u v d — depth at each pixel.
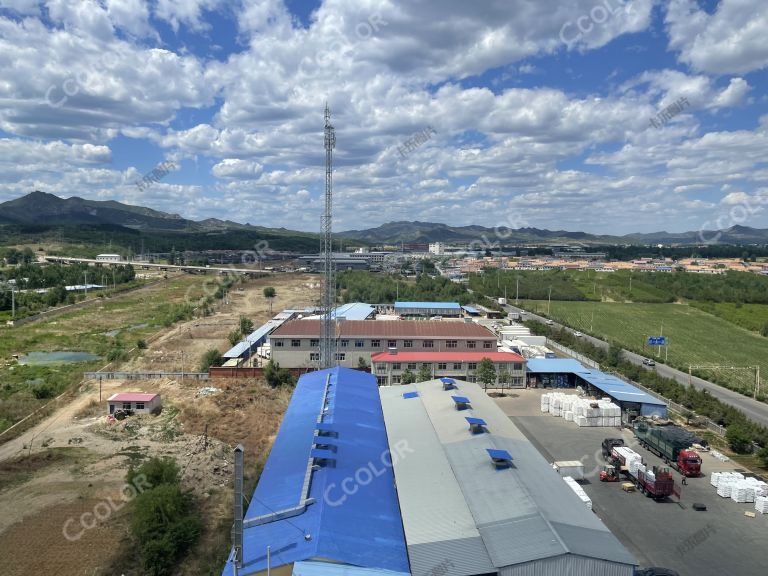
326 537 23.67
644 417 49.91
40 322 96.31
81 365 68.19
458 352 66.19
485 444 33.88
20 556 28.17
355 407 41.72
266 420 48.34
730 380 68.31
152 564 27.05
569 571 22.72
